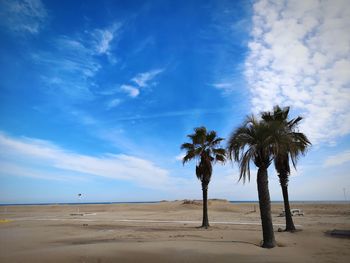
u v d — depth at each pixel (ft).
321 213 153.79
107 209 244.63
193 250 44.98
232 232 70.08
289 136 53.78
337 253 42.93
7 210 261.65
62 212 216.33
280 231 69.10
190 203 252.01
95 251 44.93
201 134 84.94
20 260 40.98
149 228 86.63
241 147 51.96
